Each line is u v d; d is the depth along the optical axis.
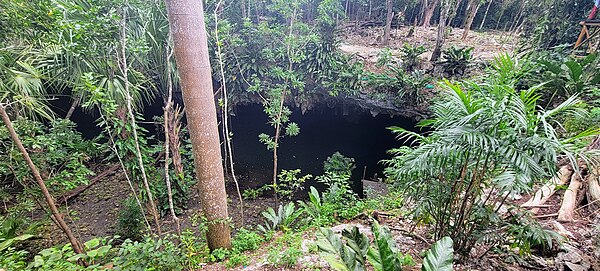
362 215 3.76
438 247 1.61
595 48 5.67
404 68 7.79
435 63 7.45
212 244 3.11
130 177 4.77
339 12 6.95
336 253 1.76
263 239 3.53
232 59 7.49
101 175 6.10
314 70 7.63
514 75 1.90
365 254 1.79
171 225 4.68
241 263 2.82
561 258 2.24
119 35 3.15
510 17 11.62
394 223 3.29
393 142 8.38
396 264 1.75
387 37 10.03
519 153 1.58
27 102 3.12
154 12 3.79
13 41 3.40
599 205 2.86
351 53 8.89
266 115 9.66
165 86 4.62
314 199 4.13
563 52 6.02
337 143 8.79
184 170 5.57
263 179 6.85
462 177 1.99
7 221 3.57
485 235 2.01
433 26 12.17
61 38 2.89
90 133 8.40
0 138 3.03
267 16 8.12
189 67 2.39
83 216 5.01
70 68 3.51
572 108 1.77
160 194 4.78
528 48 7.22
